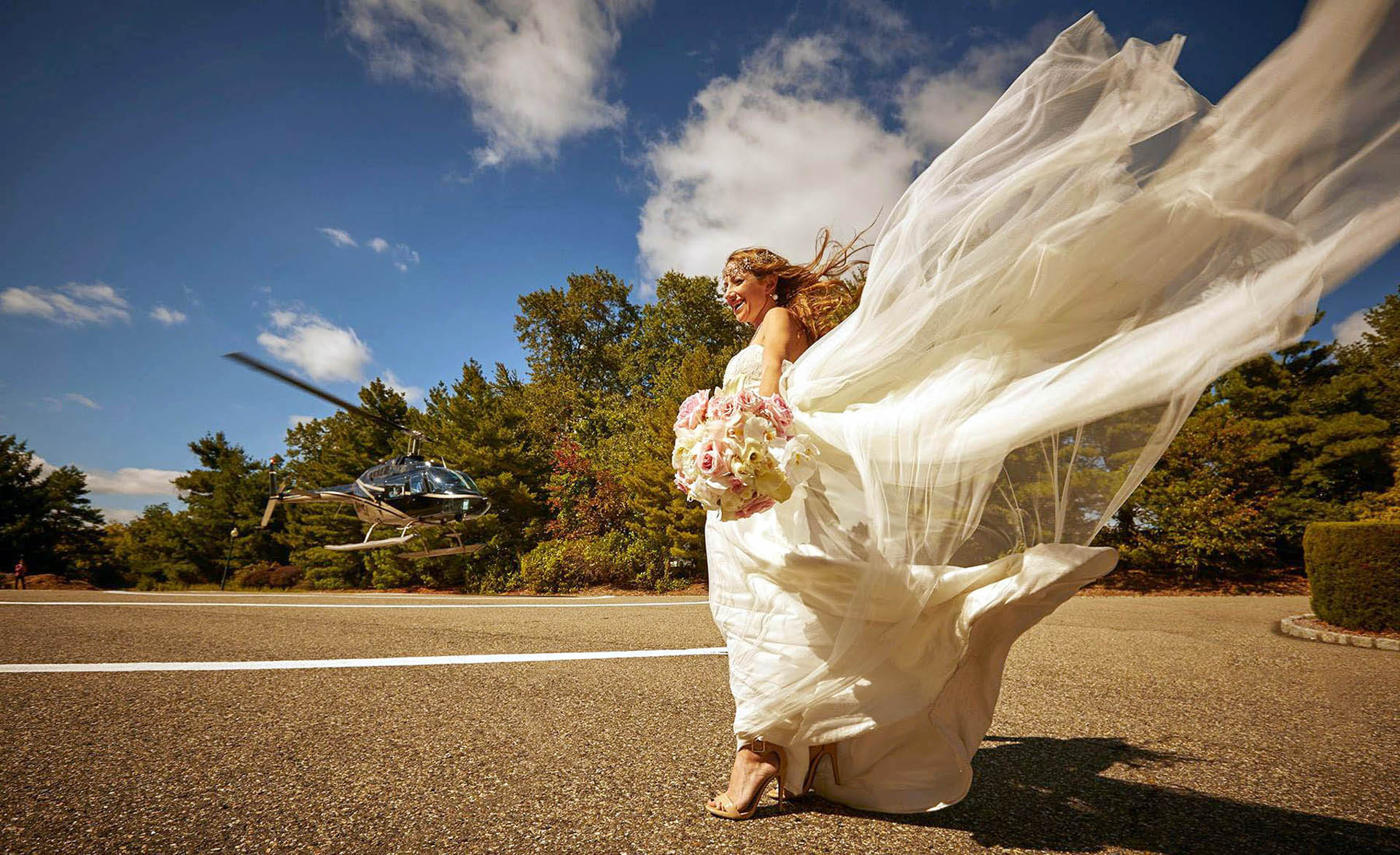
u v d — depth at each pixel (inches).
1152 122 54.0
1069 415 53.4
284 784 65.0
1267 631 236.2
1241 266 51.3
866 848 53.7
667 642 173.6
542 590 606.2
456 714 94.6
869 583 56.3
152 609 234.4
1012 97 61.7
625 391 1455.5
